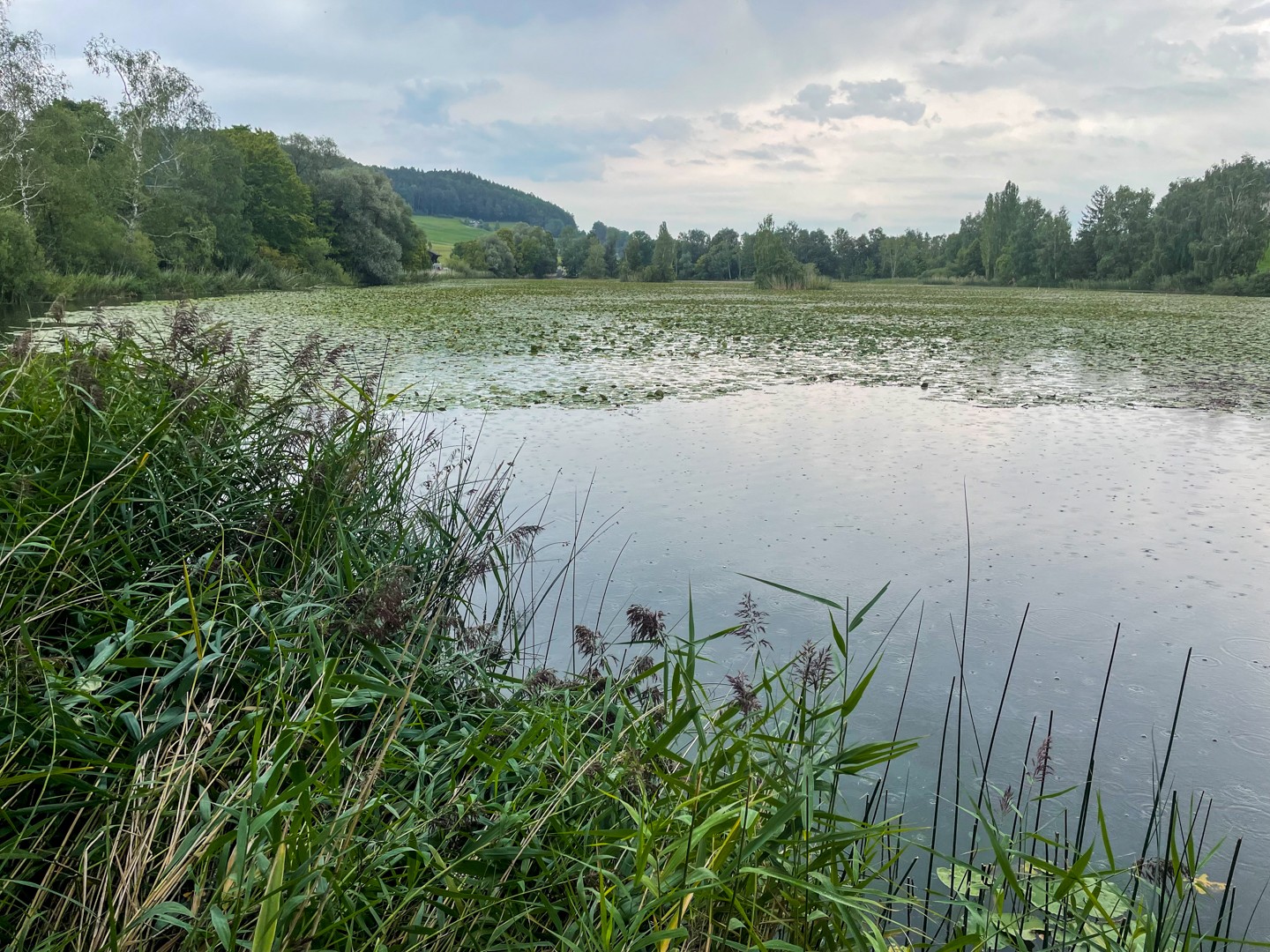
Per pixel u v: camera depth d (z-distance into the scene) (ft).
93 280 93.35
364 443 13.94
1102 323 86.99
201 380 13.52
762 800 7.24
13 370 12.91
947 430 30.58
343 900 5.97
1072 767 10.76
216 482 12.19
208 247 125.29
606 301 122.31
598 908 6.93
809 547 18.35
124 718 7.57
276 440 13.53
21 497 9.82
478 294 135.95
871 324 82.07
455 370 42.57
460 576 12.28
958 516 20.58
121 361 14.08
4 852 6.07
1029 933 7.94
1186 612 15.37
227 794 6.66
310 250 165.48
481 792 7.52
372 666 9.67
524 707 8.32
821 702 8.97
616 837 7.28
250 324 63.41
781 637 14.10
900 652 13.82
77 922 6.19
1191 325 84.17
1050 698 12.47
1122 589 16.37
